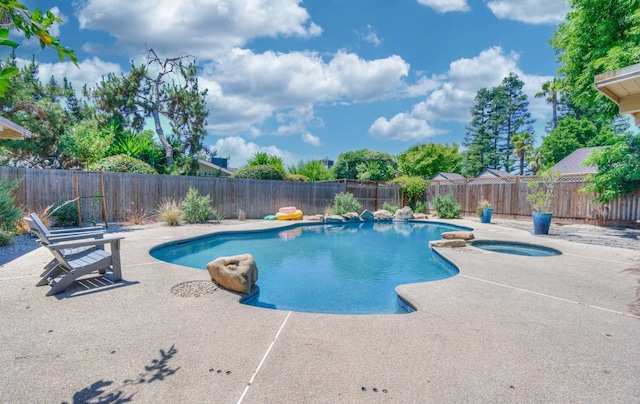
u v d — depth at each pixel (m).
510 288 4.39
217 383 2.18
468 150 45.56
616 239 8.73
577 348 2.74
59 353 2.52
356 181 16.70
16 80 13.84
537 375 2.33
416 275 5.93
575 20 10.35
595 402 2.05
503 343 2.80
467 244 8.09
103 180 10.59
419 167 33.94
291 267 6.45
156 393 2.07
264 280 5.53
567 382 2.26
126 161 12.47
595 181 11.33
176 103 19.23
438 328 3.09
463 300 3.89
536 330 3.08
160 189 11.78
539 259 6.25
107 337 2.80
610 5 9.62
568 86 11.69
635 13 8.69
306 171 20.75
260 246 8.59
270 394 2.07
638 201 10.95
